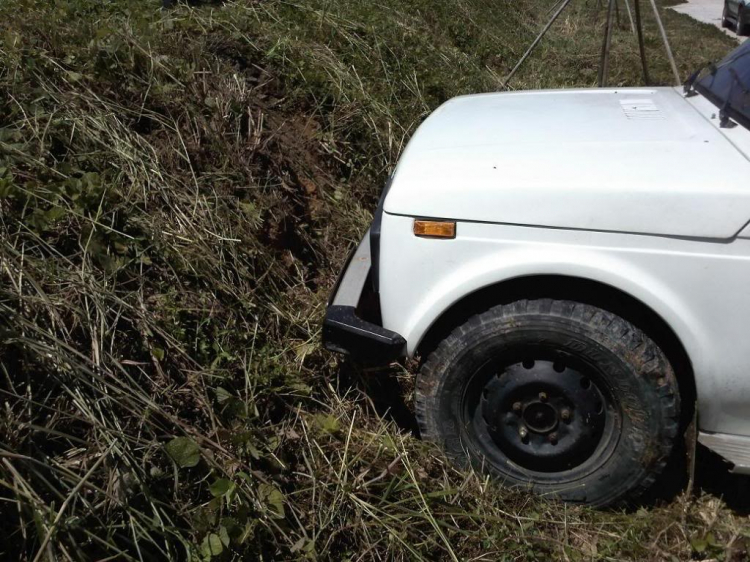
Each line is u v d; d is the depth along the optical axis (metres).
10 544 1.79
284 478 2.42
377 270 2.62
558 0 16.25
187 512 2.11
